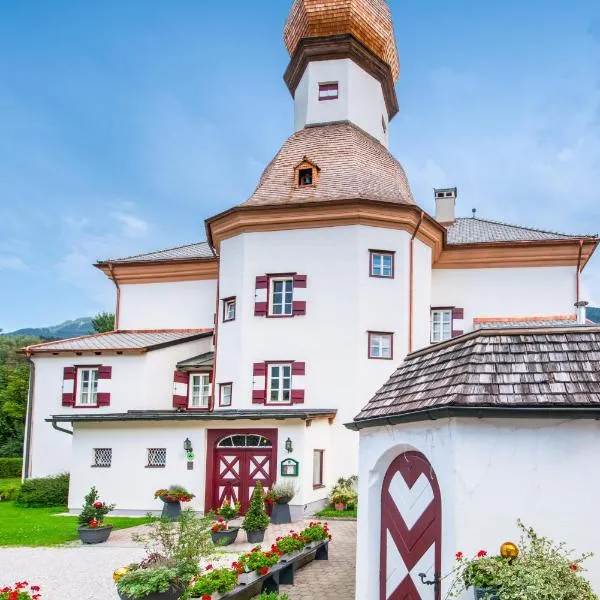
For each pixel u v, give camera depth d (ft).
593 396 19.94
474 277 88.69
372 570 25.00
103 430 67.62
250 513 48.32
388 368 73.41
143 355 81.25
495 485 20.17
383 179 82.12
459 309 87.81
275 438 63.10
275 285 77.46
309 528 42.19
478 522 20.01
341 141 84.33
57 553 45.29
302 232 76.69
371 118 90.53
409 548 23.32
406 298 75.61
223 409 77.10
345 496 64.59
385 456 24.93
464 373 21.71
